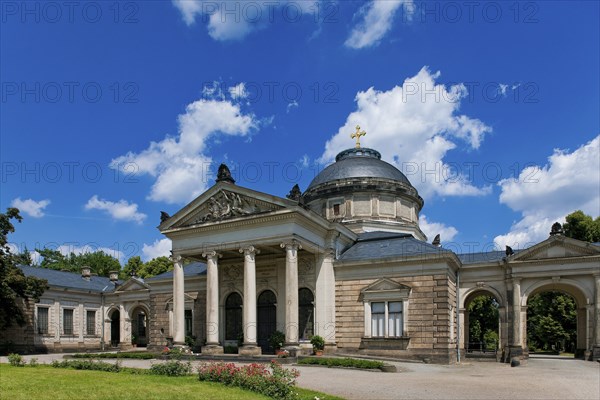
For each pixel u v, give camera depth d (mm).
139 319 73625
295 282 39438
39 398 17062
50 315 62000
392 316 41656
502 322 43062
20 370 27141
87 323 67438
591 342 40250
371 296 42250
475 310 76625
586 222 62812
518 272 42656
